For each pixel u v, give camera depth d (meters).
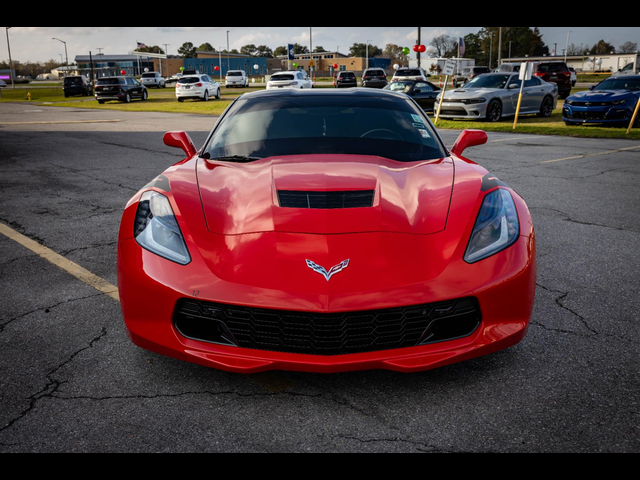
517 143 11.35
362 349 2.17
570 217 5.23
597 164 8.51
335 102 3.66
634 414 2.13
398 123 3.46
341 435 2.02
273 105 3.63
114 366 2.50
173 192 2.63
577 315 3.04
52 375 2.41
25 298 3.25
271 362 2.14
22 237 4.50
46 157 9.10
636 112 13.47
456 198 2.57
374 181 2.66
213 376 2.42
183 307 2.24
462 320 2.27
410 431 2.04
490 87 16.72
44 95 44.47
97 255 4.04
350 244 2.24
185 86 29.16
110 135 12.73
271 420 2.11
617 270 3.77
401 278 2.16
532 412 2.15
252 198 2.54
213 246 2.31
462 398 2.25
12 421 2.08
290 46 53.41
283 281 2.13
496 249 2.34
